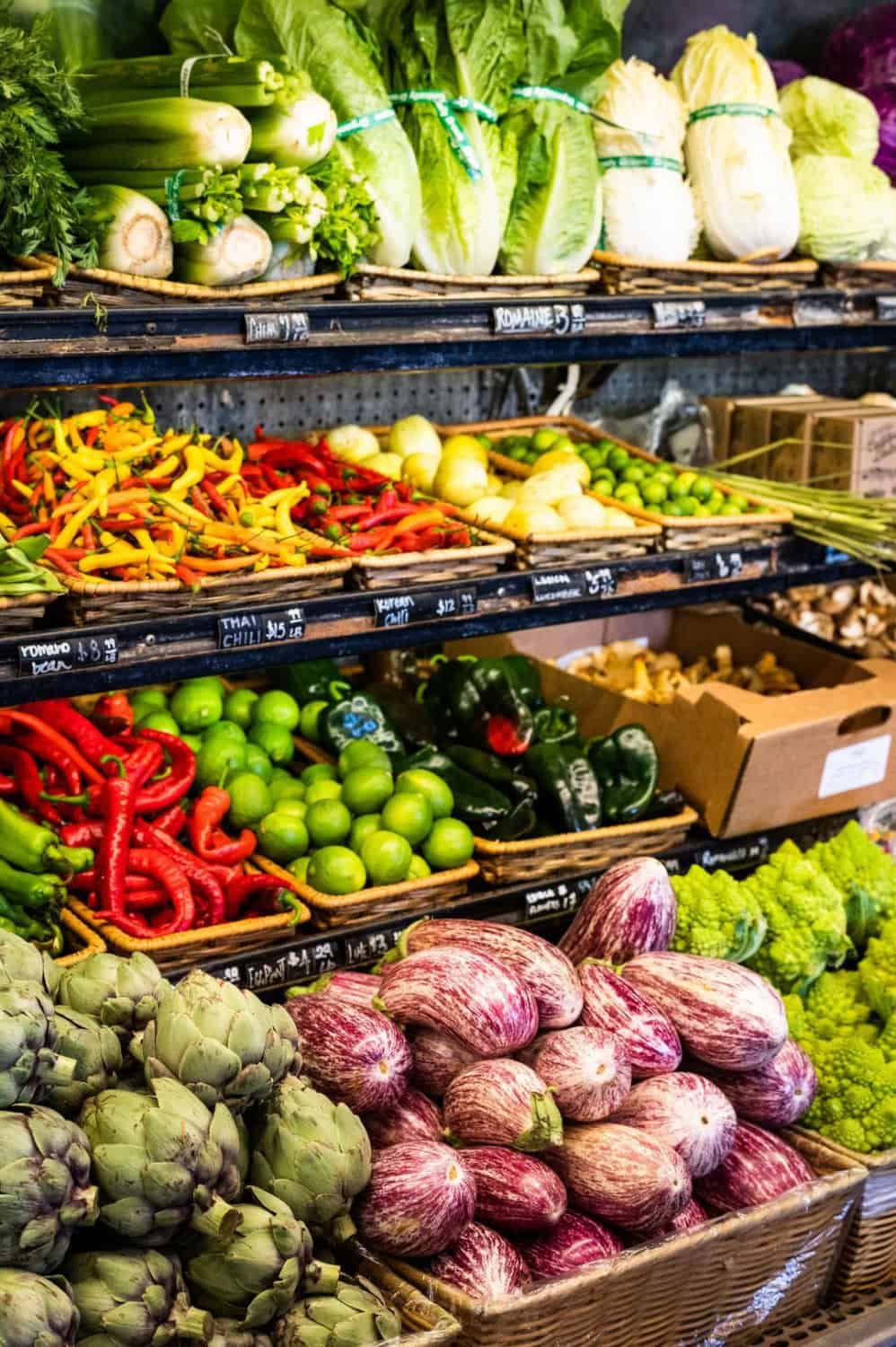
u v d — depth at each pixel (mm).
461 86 2914
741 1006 2127
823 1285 2207
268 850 2812
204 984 1706
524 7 2900
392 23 2936
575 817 3021
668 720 3205
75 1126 1532
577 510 3141
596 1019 2104
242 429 3611
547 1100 1895
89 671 2410
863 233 3465
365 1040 1957
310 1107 1755
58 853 2531
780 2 4148
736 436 3936
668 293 3180
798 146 3760
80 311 2371
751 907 2541
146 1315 1521
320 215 2619
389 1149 1882
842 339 3527
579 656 3865
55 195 2316
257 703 3225
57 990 1746
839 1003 2607
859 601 4047
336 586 2711
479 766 3115
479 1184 1906
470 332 2867
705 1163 2014
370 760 2988
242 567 2580
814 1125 2309
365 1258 1838
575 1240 1915
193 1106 1597
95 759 2818
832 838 3049
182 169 2471
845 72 4012
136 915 2627
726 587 3281
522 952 2107
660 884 2320
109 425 3004
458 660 3412
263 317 2566
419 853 2885
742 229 3385
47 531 2594
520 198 3051
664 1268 1928
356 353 2736
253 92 2520
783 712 3051
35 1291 1427
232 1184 1621
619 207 3271
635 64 3344
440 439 3723
